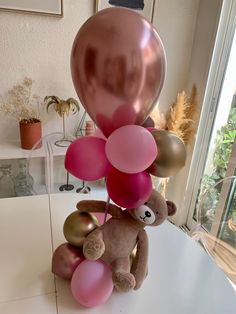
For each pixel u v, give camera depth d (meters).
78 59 0.53
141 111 0.58
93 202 0.72
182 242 0.98
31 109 1.78
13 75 1.67
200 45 1.75
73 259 0.72
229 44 1.60
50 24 1.61
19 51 1.62
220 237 1.50
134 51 0.49
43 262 0.84
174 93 1.97
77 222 0.70
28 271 0.80
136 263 0.69
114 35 0.49
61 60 1.71
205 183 1.90
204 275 0.84
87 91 0.55
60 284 0.76
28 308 0.69
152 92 0.56
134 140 0.53
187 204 2.02
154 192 0.66
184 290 0.78
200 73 1.76
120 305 0.72
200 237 1.34
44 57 1.68
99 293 0.67
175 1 1.71
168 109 1.96
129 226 0.68
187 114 1.79
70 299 0.72
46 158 1.69
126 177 0.60
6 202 1.16
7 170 1.86
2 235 0.95
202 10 1.71
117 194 0.61
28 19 1.56
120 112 0.56
